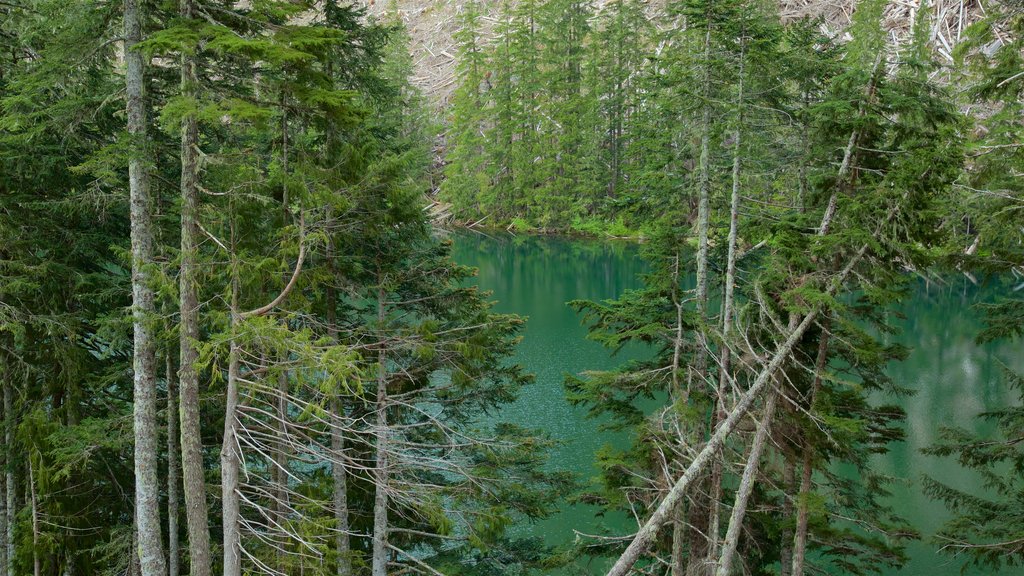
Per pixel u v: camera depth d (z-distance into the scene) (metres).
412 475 13.55
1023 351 30.89
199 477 10.14
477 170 68.44
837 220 11.20
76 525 14.12
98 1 10.70
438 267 13.30
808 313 10.62
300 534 10.31
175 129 9.73
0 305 12.92
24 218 13.66
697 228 14.10
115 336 12.73
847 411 12.17
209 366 13.96
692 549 12.91
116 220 15.23
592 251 54.88
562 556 14.06
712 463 12.08
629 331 12.92
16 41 13.74
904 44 11.73
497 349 14.27
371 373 9.40
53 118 11.44
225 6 9.88
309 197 9.83
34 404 14.22
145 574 11.41
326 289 13.02
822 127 11.94
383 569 12.95
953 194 11.48
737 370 12.43
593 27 73.31
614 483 13.01
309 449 9.87
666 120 16.25
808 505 10.68
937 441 22.58
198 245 9.95
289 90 9.84
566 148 62.97
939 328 34.25
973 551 11.46
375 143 11.44
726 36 13.89
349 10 13.63
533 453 14.58
